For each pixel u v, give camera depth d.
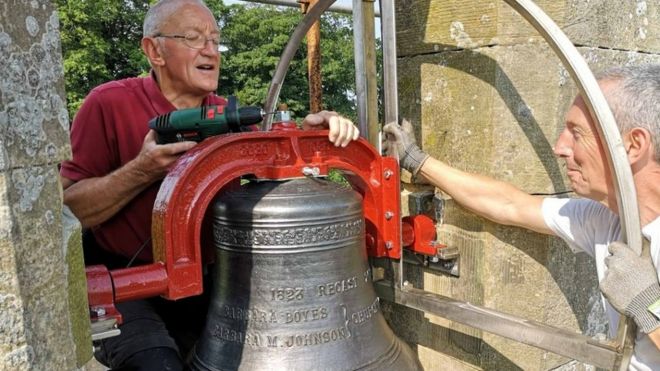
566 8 1.69
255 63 22.89
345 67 23.86
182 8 1.96
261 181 1.36
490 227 1.74
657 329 1.13
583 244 1.58
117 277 1.19
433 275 1.94
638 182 1.26
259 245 1.27
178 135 1.46
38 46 0.85
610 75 1.29
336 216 1.29
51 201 0.88
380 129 1.88
